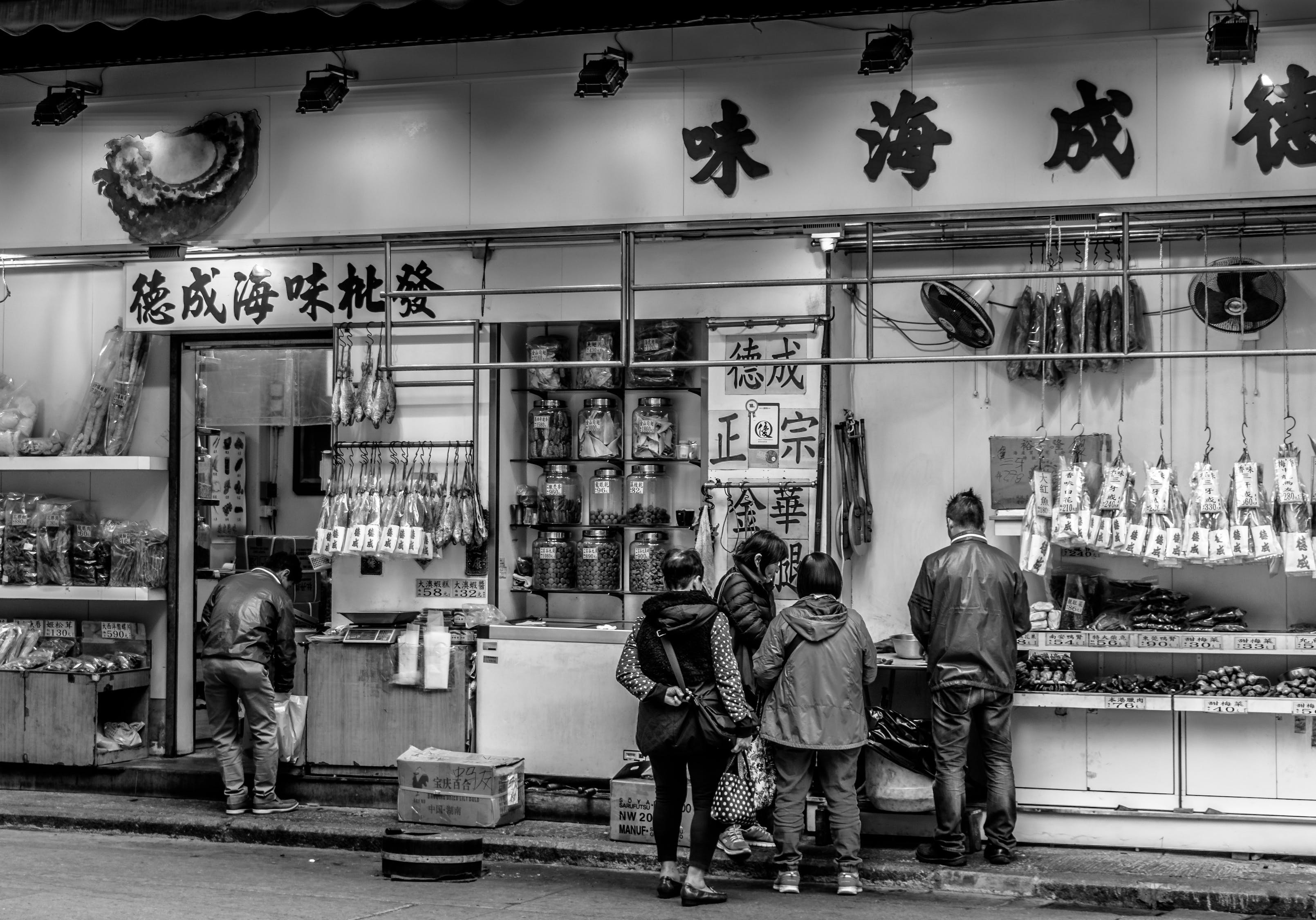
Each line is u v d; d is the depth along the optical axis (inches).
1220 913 233.0
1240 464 265.4
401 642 300.8
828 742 241.8
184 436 340.8
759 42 295.7
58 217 336.2
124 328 332.8
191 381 343.0
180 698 338.3
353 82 316.5
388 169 315.6
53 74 334.6
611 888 246.4
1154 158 276.5
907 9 270.4
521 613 327.9
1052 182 281.1
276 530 373.1
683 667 233.8
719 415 301.7
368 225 315.9
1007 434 298.8
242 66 324.5
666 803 237.9
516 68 308.5
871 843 270.5
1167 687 267.4
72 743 319.9
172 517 339.3
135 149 330.6
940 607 256.5
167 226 328.8
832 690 243.6
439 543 306.3
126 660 332.5
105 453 336.2
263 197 323.0
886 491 304.7
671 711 233.1
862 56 283.3
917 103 287.4
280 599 298.4
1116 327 287.7
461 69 311.4
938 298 283.1
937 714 256.1
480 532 307.7
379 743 302.7
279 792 306.0
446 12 289.9
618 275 307.9
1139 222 281.4
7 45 312.3
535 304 310.3
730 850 255.6
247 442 372.2
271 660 300.4
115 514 344.2
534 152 307.9
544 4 288.2
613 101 303.6
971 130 285.3
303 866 262.8
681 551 242.4
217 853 275.0
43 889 237.1
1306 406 283.7
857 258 313.0
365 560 320.5
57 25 269.3
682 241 305.3
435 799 280.8
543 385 319.9
